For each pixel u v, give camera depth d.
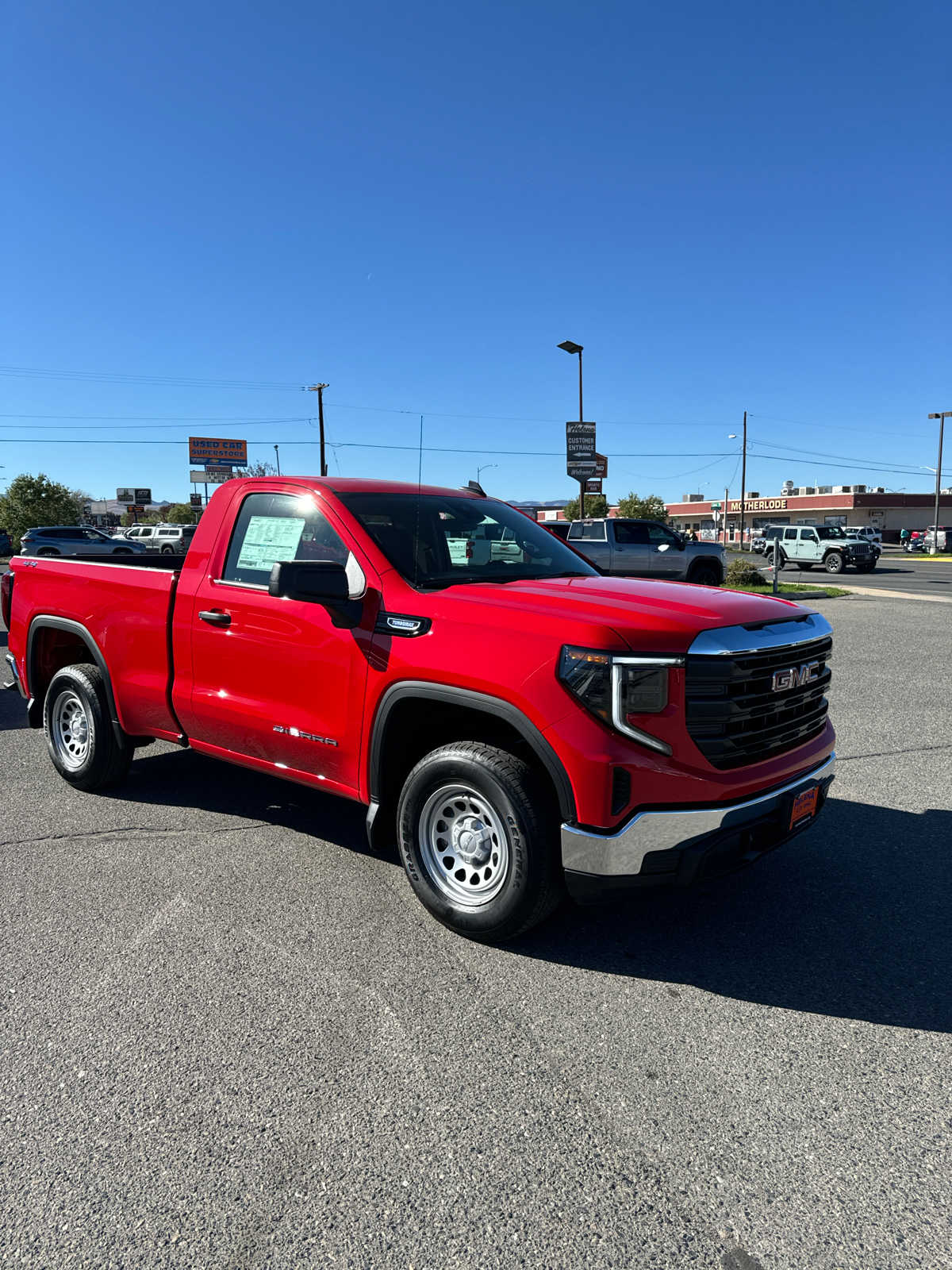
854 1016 2.82
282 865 4.01
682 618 2.97
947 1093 2.44
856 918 3.52
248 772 5.58
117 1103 2.36
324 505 3.79
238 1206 2.00
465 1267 1.83
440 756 3.22
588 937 3.34
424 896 3.37
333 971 3.07
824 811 4.84
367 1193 2.04
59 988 2.94
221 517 4.19
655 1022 2.77
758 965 3.14
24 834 4.40
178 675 4.29
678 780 2.85
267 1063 2.54
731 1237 1.92
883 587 23.02
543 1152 2.18
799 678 3.27
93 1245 1.89
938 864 4.09
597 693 2.83
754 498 94.75
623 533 19.53
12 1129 2.26
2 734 6.65
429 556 3.73
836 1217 1.98
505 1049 2.62
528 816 3.00
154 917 3.48
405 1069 2.52
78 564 4.91
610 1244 1.90
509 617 3.07
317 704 3.63
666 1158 2.17
